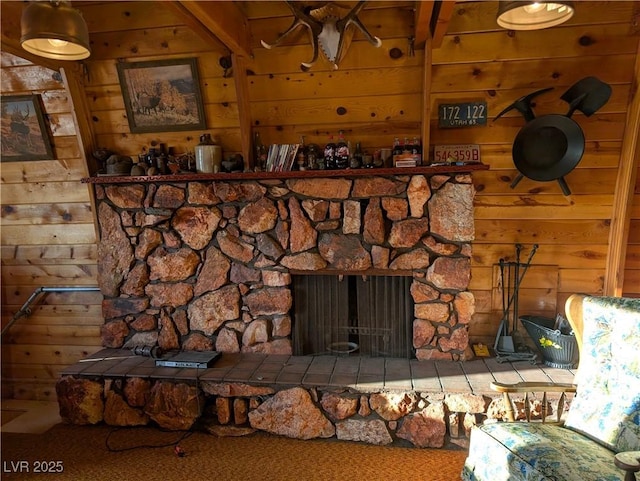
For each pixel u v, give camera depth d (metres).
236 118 2.80
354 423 2.43
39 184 3.13
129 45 2.65
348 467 2.24
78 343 3.30
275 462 2.29
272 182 2.74
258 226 2.79
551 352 2.53
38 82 2.84
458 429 2.36
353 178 2.65
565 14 1.66
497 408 2.29
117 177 2.80
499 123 2.61
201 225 2.85
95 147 2.96
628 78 2.40
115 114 2.88
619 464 1.35
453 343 2.68
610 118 2.49
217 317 2.91
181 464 2.29
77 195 3.11
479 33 2.44
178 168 2.80
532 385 2.01
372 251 2.69
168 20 2.58
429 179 2.58
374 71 2.59
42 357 3.32
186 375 2.57
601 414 1.85
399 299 2.75
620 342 1.87
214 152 2.76
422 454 2.33
